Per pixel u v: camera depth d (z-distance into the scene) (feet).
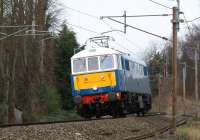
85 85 122.83
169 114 183.52
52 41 220.84
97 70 122.21
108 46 127.75
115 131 94.89
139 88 146.72
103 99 121.39
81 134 81.35
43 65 201.57
